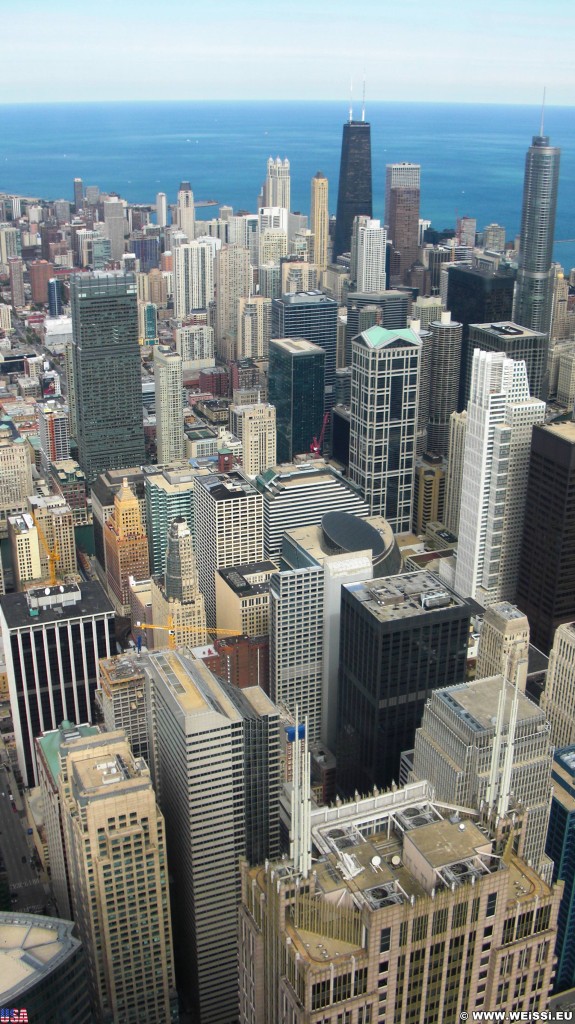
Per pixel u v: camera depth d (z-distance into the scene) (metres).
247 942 174.12
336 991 151.88
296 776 157.25
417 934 154.38
